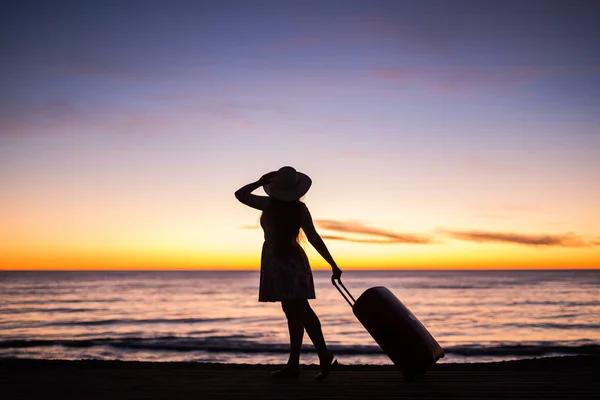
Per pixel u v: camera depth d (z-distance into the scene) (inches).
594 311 1800.0
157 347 864.9
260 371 198.7
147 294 2955.2
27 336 1126.4
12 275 7381.9
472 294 2760.8
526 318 1571.1
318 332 176.1
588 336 1119.6
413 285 3858.3
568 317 1596.9
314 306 2076.8
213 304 2241.6
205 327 1339.8
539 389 155.9
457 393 149.8
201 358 741.3
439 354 173.0
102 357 770.8
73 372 196.9
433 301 2281.0
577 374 185.8
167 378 180.9
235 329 1283.2
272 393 151.0
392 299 168.1
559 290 3117.6
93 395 148.7
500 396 145.3
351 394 149.2
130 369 208.7
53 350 848.9
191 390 156.9
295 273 173.3
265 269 175.0
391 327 163.5
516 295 2677.2
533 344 957.8
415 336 162.7
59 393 152.3
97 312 1834.4
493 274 7672.2
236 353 786.8
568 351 799.1
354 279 5438.0
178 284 4266.7
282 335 1127.6
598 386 160.6
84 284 4217.5
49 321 1507.1
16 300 2454.5
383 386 162.1
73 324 1419.8
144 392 153.5
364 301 166.7
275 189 178.4
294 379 177.0
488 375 183.0
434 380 173.3
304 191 179.2
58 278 5807.1
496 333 1187.9
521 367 231.1
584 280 4751.5
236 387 161.5
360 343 972.6
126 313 1793.8
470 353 788.0
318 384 167.2
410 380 167.2
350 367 233.6
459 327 1328.7
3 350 845.8
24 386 164.9
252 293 3075.8
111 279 5580.7
